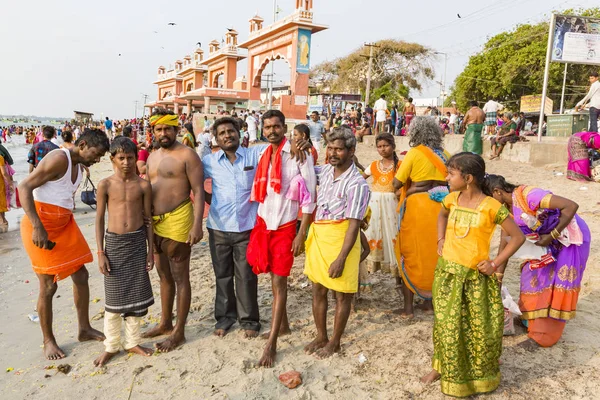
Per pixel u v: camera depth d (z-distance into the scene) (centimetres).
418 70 4550
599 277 512
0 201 877
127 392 335
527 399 315
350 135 352
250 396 327
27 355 400
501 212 304
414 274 430
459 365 312
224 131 396
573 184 917
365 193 350
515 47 3419
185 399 325
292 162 377
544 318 379
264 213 378
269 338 376
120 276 372
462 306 315
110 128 3559
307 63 2425
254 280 416
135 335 389
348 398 324
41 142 951
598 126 1178
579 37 1179
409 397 322
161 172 393
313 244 369
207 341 409
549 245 371
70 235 392
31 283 604
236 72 3688
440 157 432
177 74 5197
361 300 493
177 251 394
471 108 1190
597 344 384
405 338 403
